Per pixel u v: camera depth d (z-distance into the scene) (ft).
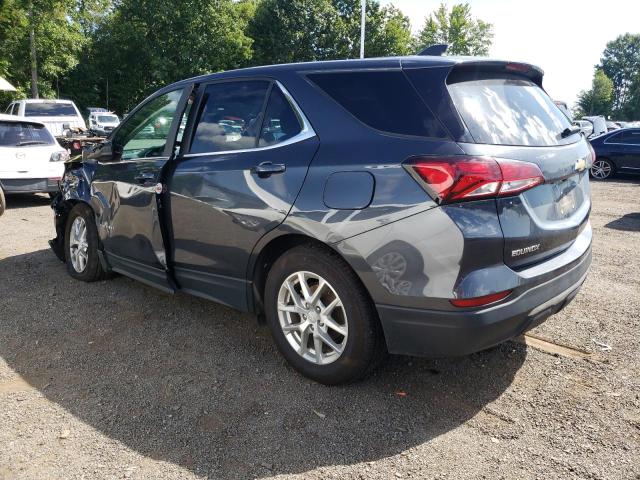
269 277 9.95
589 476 7.21
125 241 13.16
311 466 7.51
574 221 9.57
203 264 11.09
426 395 9.29
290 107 9.76
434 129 8.11
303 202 8.96
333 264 8.84
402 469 7.41
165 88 12.66
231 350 11.16
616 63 355.36
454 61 8.57
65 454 7.81
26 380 10.02
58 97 127.75
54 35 82.89
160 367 10.44
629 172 43.01
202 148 11.15
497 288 7.78
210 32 121.80
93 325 12.52
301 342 9.70
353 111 8.98
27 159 28.27
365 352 8.86
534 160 8.35
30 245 20.16
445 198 7.64
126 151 13.24
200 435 8.24
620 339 11.41
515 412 8.76
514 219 7.97
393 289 8.16
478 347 8.00
